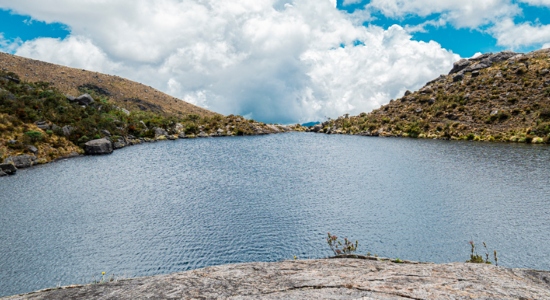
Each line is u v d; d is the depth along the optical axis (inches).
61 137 4626.0
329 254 1567.4
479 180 2923.2
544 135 4753.9
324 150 5206.7
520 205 2203.5
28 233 1836.9
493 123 5698.8
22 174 3415.4
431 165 3703.3
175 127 7391.7
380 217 2065.7
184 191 2763.3
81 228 1915.6
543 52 7283.5
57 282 1334.9
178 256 1558.8
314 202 2406.5
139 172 3580.2
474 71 7701.8
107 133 5482.3
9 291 1268.5
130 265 1471.5
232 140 6781.5
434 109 6929.1
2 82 5270.7
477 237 1721.2
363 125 7785.4
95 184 3019.2
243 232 1841.8
